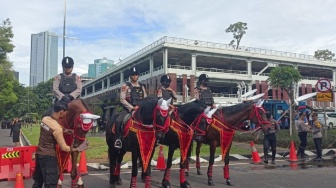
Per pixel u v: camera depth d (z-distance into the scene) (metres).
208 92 9.94
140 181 9.69
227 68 57.81
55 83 8.03
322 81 15.81
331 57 70.00
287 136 19.86
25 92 76.38
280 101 32.97
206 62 53.22
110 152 8.84
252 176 10.44
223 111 9.29
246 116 9.12
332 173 10.97
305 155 15.69
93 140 22.73
